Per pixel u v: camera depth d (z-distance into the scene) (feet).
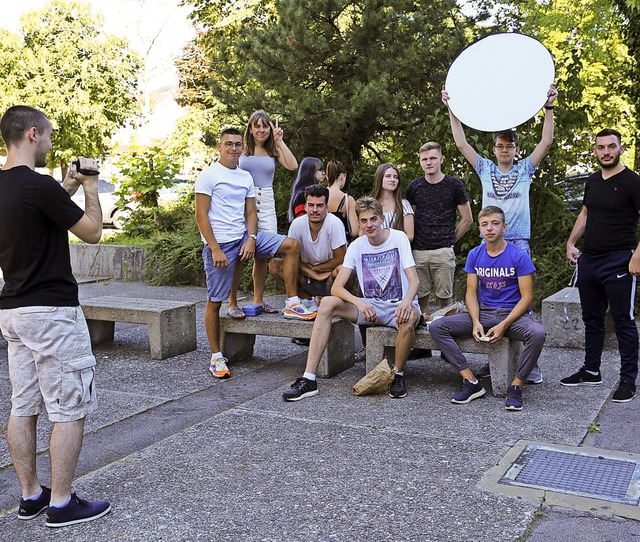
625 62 34.37
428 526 9.61
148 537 9.51
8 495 10.99
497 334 14.98
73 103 88.63
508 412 14.51
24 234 9.44
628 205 15.21
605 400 15.25
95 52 90.79
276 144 20.30
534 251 27.61
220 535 9.51
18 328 9.59
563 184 29.09
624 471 11.33
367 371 16.76
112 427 14.10
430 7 32.01
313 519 9.91
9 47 87.20
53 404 9.74
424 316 17.25
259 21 55.52
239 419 14.34
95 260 37.83
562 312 20.36
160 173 43.78
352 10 32.19
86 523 9.94
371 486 10.96
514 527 9.51
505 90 16.65
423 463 11.84
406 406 15.05
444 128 28.66
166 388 16.79
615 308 15.38
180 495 10.80
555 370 17.83
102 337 21.62
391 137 34.47
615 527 9.51
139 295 31.63
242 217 17.66
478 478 11.16
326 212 18.26
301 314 18.04
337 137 30.78
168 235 36.29
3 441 13.29
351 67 32.53
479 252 15.58
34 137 9.89
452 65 17.28
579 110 28.50
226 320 18.62
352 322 17.17
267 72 32.19
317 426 13.83
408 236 18.54
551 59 16.24
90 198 10.09
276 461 12.07
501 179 16.90
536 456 12.01
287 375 17.92
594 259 15.72
